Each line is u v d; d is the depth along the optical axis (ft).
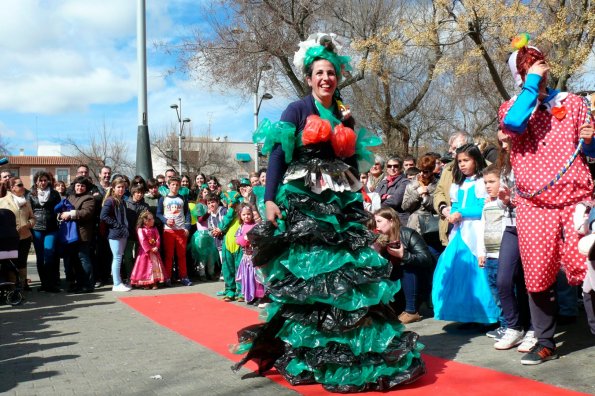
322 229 12.03
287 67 55.01
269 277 12.63
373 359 11.99
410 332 12.55
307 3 52.01
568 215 12.86
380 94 73.05
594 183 13.56
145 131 39.73
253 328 13.19
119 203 29.84
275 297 12.13
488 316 16.75
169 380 12.96
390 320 12.51
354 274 12.00
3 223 24.84
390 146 67.62
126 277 31.71
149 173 39.86
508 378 12.44
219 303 24.76
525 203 13.38
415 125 89.66
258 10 53.78
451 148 20.47
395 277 18.62
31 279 35.73
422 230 21.48
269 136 12.39
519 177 13.35
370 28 55.31
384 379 11.80
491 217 16.39
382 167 29.35
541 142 13.04
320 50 12.76
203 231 32.50
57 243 29.48
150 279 29.84
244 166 193.77
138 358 15.11
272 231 12.36
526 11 44.73
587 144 12.55
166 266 31.24
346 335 11.96
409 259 18.93
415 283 19.48
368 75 70.54
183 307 23.84
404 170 26.84
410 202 22.63
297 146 12.60
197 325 19.83
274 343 13.00
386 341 12.01
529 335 14.90
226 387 12.30
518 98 12.73
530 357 13.56
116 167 145.07
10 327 20.20
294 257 12.19
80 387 12.57
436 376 12.76
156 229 30.63
